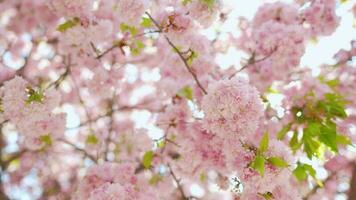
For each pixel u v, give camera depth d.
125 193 3.06
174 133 4.14
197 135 3.35
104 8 4.25
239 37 5.80
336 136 3.50
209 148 3.32
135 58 5.76
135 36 3.81
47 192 7.02
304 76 4.94
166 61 4.18
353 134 4.65
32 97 3.11
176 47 3.71
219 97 2.79
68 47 4.25
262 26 3.96
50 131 3.54
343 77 5.67
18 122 3.17
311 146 3.55
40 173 6.82
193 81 4.02
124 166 3.40
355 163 5.48
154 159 4.18
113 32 4.38
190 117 4.00
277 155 2.81
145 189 3.44
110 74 4.31
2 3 6.05
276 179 2.78
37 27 6.10
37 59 6.32
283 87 4.70
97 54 4.11
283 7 4.29
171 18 3.58
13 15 6.14
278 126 3.89
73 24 3.61
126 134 4.71
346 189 6.22
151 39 4.34
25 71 6.15
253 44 4.20
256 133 3.85
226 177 3.56
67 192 6.89
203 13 3.57
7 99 3.10
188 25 3.58
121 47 4.07
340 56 5.80
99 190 3.06
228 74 4.54
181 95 4.09
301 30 3.88
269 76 4.41
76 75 5.52
